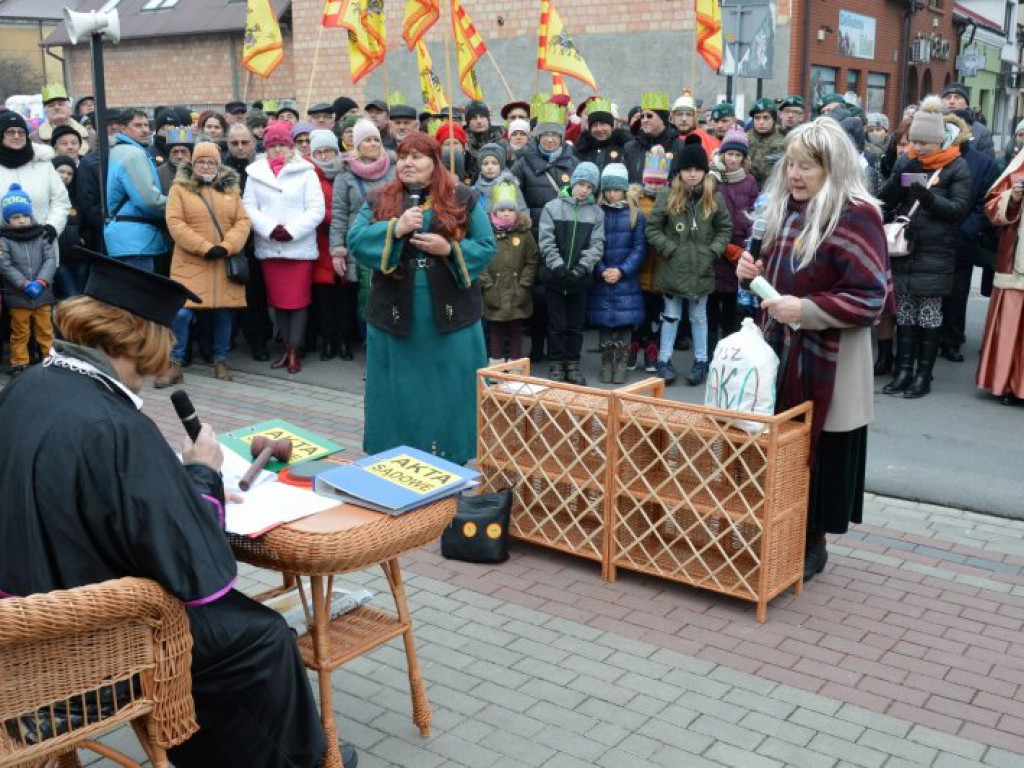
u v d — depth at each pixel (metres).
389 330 5.31
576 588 4.85
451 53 17.72
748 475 4.46
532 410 5.11
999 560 5.20
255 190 8.61
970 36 28.72
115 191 8.44
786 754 3.54
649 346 8.72
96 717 2.54
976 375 8.05
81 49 25.62
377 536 3.09
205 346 9.15
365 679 4.01
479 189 8.56
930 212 7.55
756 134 9.41
